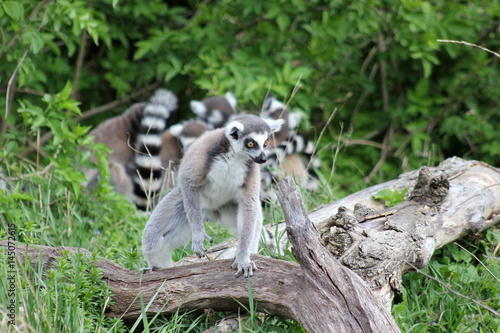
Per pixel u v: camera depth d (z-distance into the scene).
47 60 17.16
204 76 16.33
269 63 16.44
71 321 6.96
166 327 7.62
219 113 15.38
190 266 8.08
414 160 16.80
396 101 18.64
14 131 12.46
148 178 14.50
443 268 9.54
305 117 15.82
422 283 9.48
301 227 7.00
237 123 8.72
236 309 7.89
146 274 8.15
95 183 15.12
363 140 17.91
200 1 19.30
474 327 8.46
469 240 10.27
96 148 12.40
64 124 11.81
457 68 17.94
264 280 7.64
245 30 17.27
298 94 16.42
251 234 8.40
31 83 16.41
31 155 15.79
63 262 7.88
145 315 7.39
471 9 16.98
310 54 16.78
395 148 17.67
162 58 17.30
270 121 9.66
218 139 8.84
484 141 17.48
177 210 9.21
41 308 6.97
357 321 6.74
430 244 8.62
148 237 9.01
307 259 6.99
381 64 18.39
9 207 10.43
